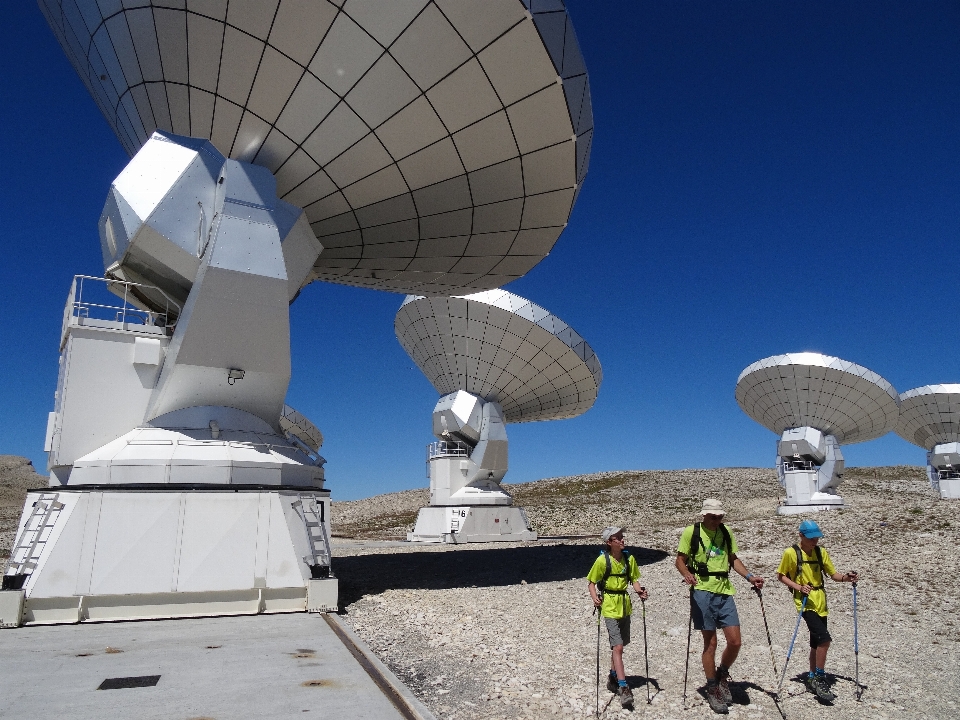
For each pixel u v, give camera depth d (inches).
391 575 788.0
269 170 585.9
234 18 499.5
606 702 297.4
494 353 1334.9
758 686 328.8
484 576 773.9
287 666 321.1
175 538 495.2
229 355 553.0
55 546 474.9
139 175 568.7
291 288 612.4
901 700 313.6
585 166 601.3
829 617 528.1
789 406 1652.3
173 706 254.5
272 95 544.1
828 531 1024.2
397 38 504.1
